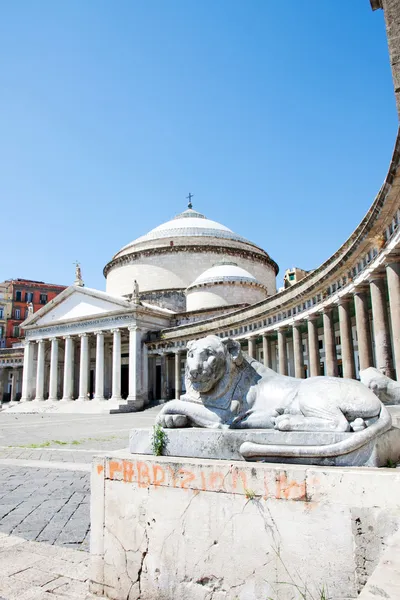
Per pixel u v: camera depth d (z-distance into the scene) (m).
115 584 5.43
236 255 73.06
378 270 23.72
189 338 54.97
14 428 34.59
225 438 5.25
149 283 71.06
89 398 66.25
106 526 5.60
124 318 60.94
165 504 5.19
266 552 4.53
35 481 12.95
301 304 37.25
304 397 5.29
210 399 6.00
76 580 6.06
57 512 9.68
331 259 30.80
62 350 76.81
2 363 84.75
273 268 79.69
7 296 102.12
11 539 7.88
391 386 6.86
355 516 4.14
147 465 5.38
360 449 4.62
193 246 71.38
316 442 4.79
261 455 4.98
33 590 5.75
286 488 4.49
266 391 5.92
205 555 4.86
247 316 45.47
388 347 23.53
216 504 4.86
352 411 4.94
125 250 78.00
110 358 72.38
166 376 59.25
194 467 5.04
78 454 18.61
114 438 25.05
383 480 4.07
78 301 65.94
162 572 5.11
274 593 4.43
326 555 4.23
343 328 30.11
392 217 20.61
